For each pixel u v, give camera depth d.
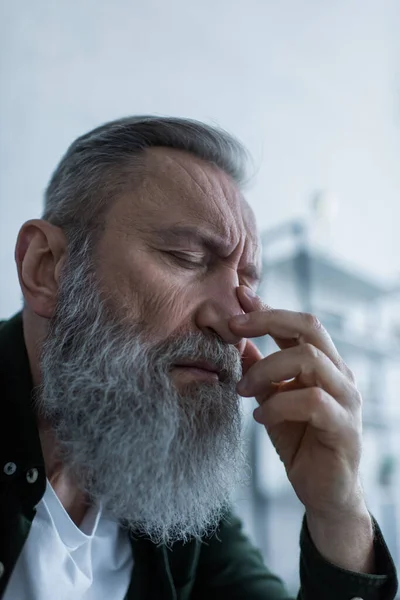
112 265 0.80
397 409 2.09
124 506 0.78
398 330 2.14
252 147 2.03
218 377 0.82
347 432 0.76
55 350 0.81
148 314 0.78
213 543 1.06
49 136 1.64
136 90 1.81
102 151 0.87
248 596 1.00
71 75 1.70
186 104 1.91
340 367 0.79
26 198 1.59
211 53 1.98
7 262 1.55
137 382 0.76
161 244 0.80
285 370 0.76
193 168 0.86
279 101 2.13
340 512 0.79
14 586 0.73
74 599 0.77
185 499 0.79
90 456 0.75
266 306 0.83
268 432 0.85
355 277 2.06
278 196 2.04
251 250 0.89
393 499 1.99
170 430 0.75
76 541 0.79
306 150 2.16
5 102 1.58
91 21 1.74
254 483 1.72
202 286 0.81
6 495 0.74
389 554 0.82
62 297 0.83
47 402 0.79
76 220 0.85
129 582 0.87
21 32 1.61
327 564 0.80
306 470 0.79
